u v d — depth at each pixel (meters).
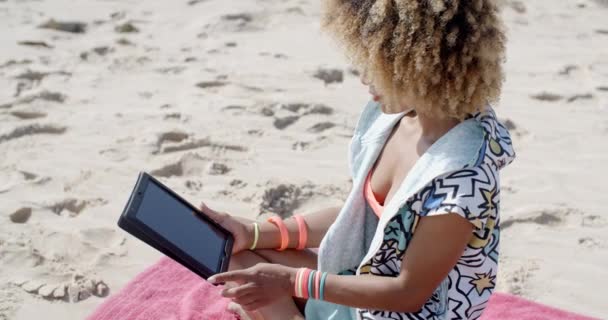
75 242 3.12
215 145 4.01
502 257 3.09
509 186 3.65
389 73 1.77
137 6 6.42
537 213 3.38
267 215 3.38
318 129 4.26
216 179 3.67
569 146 4.09
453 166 1.75
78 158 3.84
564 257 3.10
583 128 4.30
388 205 1.83
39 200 3.42
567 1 6.58
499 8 1.77
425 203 1.78
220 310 2.61
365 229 2.10
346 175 3.77
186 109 4.45
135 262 3.01
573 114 4.48
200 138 4.05
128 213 1.92
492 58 1.74
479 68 1.73
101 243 3.14
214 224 2.21
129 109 4.45
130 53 5.36
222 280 1.95
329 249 2.09
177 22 6.05
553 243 3.19
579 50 5.50
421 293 1.84
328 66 5.13
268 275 1.95
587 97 4.70
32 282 2.84
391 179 2.02
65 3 6.44
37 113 4.33
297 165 3.84
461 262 1.85
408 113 2.06
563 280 2.94
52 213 3.34
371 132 2.13
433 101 1.77
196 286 2.77
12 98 4.50
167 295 2.72
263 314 2.20
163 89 4.77
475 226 1.77
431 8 1.69
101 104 4.51
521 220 3.35
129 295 2.70
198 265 2.01
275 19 6.12
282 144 4.06
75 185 3.58
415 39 1.71
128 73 5.03
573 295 2.86
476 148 1.78
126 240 3.16
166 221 2.03
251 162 3.86
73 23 5.86
